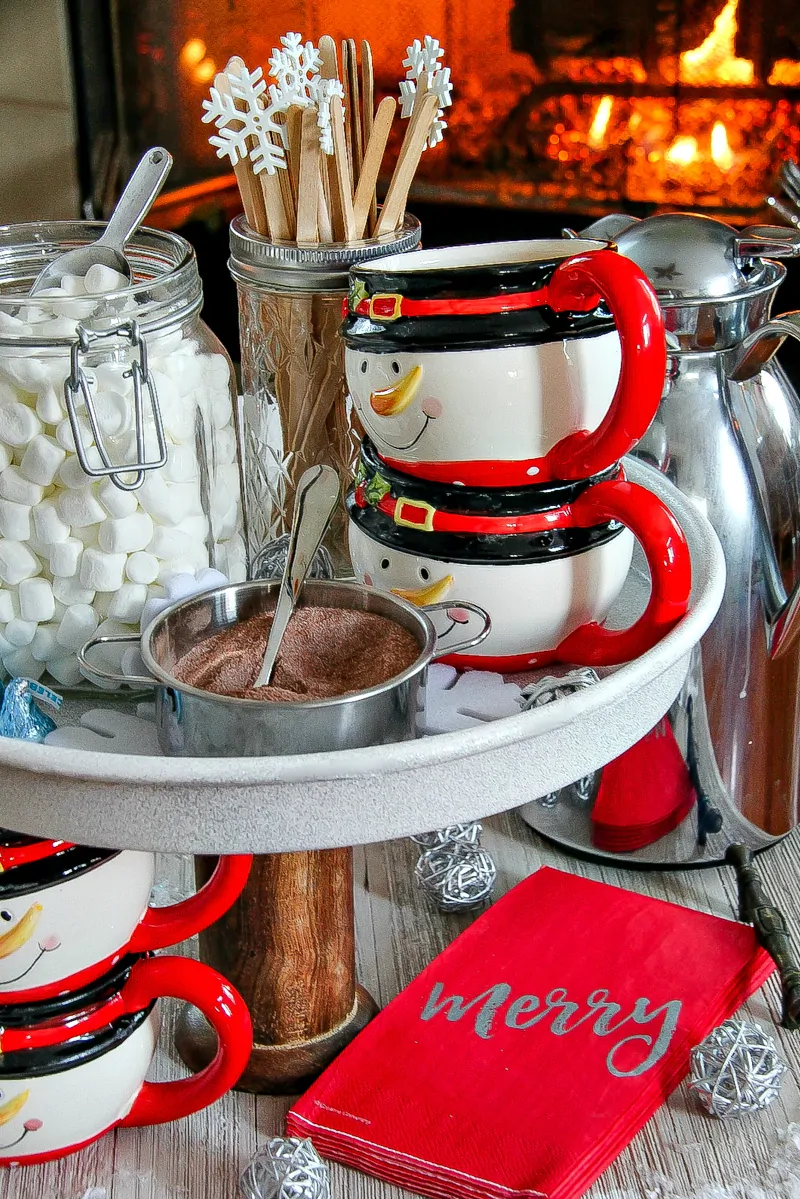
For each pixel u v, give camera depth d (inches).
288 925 19.6
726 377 23.2
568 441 18.9
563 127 53.5
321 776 15.2
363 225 23.3
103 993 17.7
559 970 21.4
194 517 20.2
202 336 21.1
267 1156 17.4
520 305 18.3
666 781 24.5
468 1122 18.3
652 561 18.8
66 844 16.8
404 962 22.8
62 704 19.3
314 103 21.7
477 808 16.4
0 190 54.4
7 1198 18.0
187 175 55.3
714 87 51.5
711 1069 19.1
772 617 23.9
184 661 18.1
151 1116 18.8
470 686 19.7
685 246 22.3
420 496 19.6
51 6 50.6
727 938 22.0
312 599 19.1
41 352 18.2
